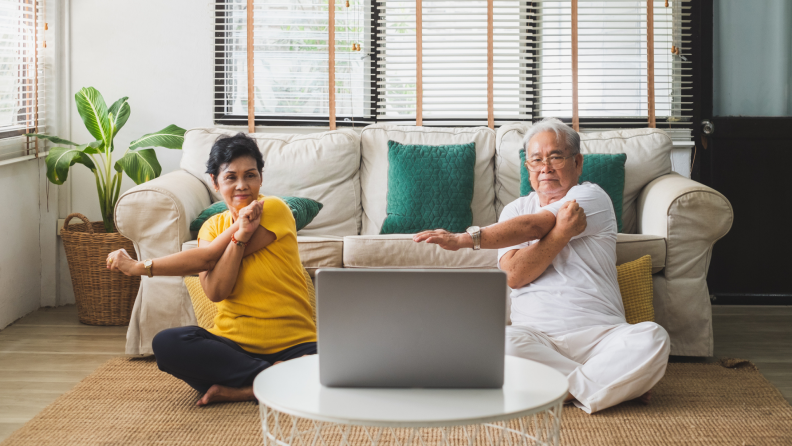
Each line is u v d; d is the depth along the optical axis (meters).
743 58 3.68
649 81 3.62
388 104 3.67
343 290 1.22
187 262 1.92
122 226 2.57
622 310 2.12
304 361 1.43
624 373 1.98
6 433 1.93
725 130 3.68
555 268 2.09
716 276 3.73
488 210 3.18
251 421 1.97
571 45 3.64
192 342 1.98
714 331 3.11
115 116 3.28
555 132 2.14
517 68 3.58
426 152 3.09
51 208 3.51
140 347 2.61
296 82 3.66
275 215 2.02
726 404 2.12
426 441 1.84
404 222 2.97
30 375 2.44
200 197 2.91
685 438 1.86
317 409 1.14
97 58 3.55
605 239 2.11
